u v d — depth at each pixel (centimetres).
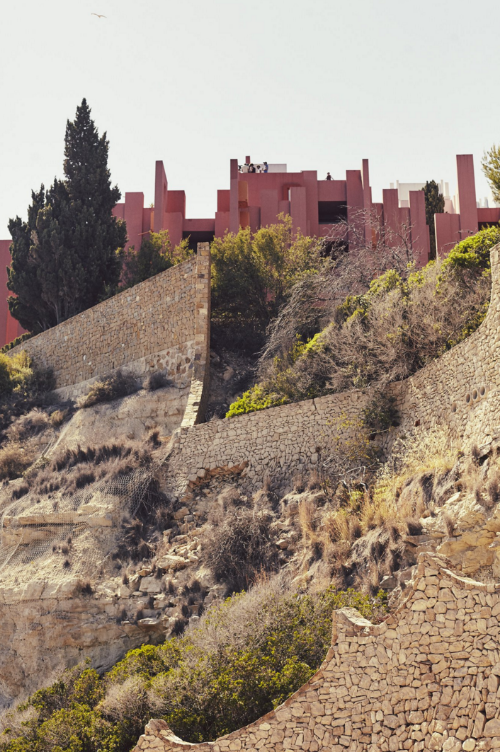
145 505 2512
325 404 2381
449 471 1745
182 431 2689
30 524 2519
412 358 2278
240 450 2525
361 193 4741
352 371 2469
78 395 3766
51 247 4603
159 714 1491
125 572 2194
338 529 1902
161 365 3366
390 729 1138
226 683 1440
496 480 1523
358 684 1182
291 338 3156
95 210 4797
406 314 2350
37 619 2159
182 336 3306
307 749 1180
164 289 3462
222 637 1576
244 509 2281
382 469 2091
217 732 1392
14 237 4869
